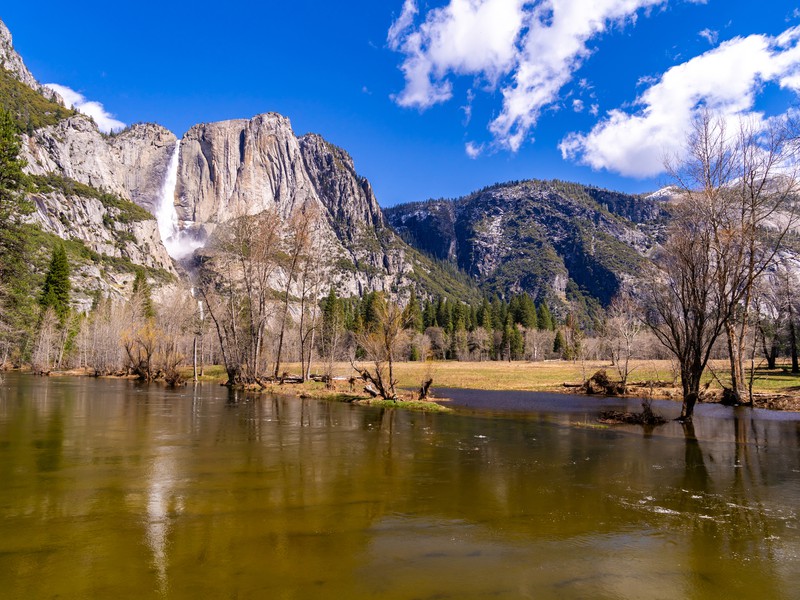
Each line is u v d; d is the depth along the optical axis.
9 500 11.04
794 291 51.81
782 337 60.50
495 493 12.12
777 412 30.44
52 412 27.38
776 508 11.14
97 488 12.09
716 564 8.15
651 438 20.80
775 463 15.90
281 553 8.29
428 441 19.47
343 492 12.01
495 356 128.88
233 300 51.78
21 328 49.31
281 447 17.77
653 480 13.61
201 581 7.20
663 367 61.38
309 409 30.48
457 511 10.68
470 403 36.72
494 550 8.59
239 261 52.56
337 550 8.45
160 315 70.56
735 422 26.03
